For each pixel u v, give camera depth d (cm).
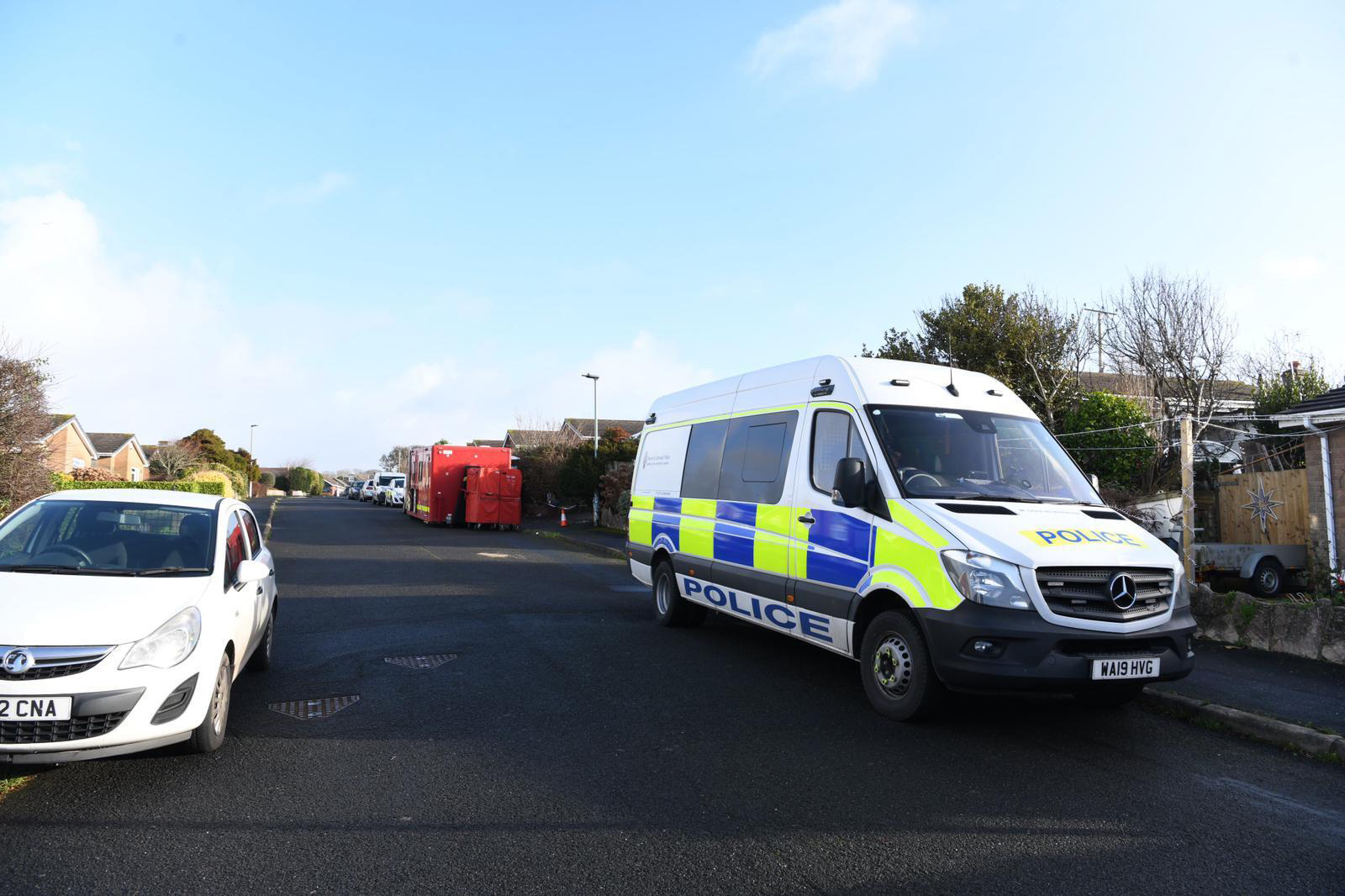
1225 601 827
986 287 2181
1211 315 2008
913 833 391
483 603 1077
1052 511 575
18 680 405
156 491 610
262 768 466
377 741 518
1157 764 501
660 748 509
